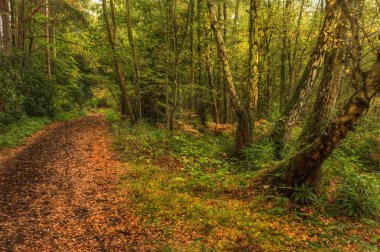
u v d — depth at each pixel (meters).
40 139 16.09
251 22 11.42
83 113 34.88
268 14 15.24
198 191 8.61
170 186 8.78
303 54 19.38
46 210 6.99
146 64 19.25
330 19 9.35
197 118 21.38
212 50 17.94
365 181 7.47
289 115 11.26
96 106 46.81
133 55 18.06
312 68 10.77
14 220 6.37
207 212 6.92
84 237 5.76
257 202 7.62
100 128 21.84
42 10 26.53
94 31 20.12
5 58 18.62
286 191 7.67
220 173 9.11
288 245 5.62
